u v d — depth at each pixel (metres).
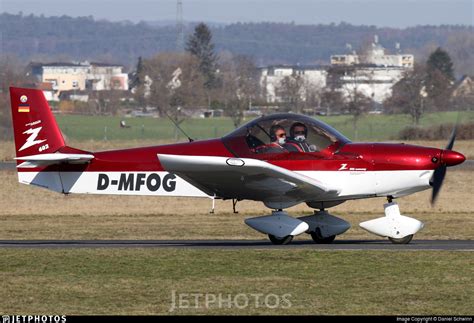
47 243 56.69
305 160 52.56
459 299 36.66
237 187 52.38
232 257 46.22
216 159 48.59
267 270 42.47
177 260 45.53
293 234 51.91
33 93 57.38
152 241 58.06
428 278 40.47
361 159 52.44
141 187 55.59
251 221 52.75
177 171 49.88
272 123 52.88
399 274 41.34
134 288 38.97
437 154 52.16
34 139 57.28
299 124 52.78
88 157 55.53
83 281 40.44
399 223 51.91
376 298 36.94
